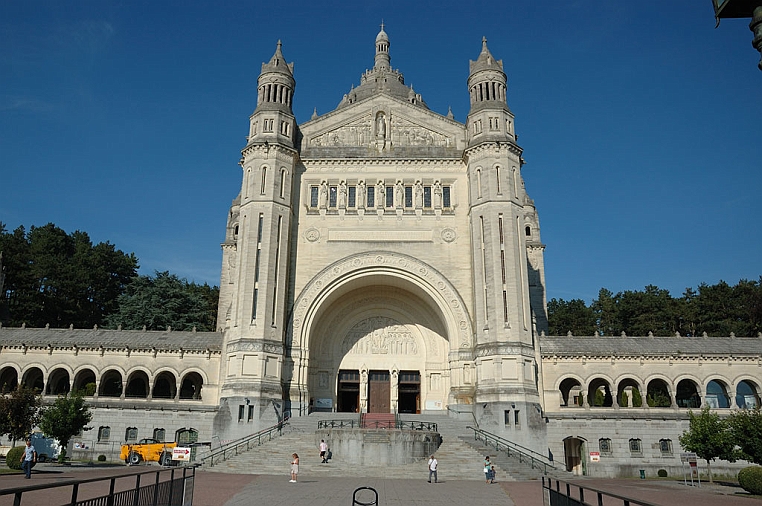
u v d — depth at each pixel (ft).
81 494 77.56
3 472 104.42
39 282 257.96
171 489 56.80
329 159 186.70
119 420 162.20
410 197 185.37
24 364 170.60
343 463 126.72
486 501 82.48
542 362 165.68
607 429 157.99
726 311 280.10
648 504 32.63
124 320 260.83
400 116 191.62
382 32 334.03
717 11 22.91
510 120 180.24
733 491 109.70
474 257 171.32
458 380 168.76
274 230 171.73
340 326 189.37
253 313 163.73
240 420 152.56
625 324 311.47
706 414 133.39
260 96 187.11
